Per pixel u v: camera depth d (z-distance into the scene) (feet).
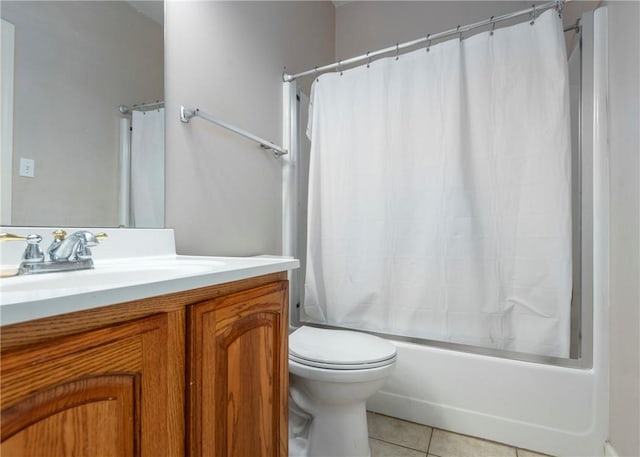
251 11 5.17
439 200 4.65
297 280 6.01
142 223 3.44
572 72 4.66
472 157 4.52
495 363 4.37
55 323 1.40
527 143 4.24
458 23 7.13
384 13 7.88
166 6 3.74
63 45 2.86
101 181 3.12
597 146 4.14
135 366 1.72
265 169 5.46
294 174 5.98
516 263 4.30
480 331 4.50
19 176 2.57
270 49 5.65
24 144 2.60
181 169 3.89
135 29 3.43
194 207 4.06
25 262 2.34
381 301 5.08
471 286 4.51
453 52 4.60
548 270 4.12
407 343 4.87
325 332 4.54
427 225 4.75
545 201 4.14
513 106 4.32
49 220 2.74
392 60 5.05
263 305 2.77
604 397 3.94
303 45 6.77
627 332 3.52
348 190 5.32
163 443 1.85
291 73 6.29
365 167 5.21
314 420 3.94
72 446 1.46
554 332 4.11
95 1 3.11
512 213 4.32
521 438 4.24
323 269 5.54
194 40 4.09
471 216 4.50
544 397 4.16
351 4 8.25
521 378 4.26
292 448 4.07
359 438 3.79
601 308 4.02
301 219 6.18
